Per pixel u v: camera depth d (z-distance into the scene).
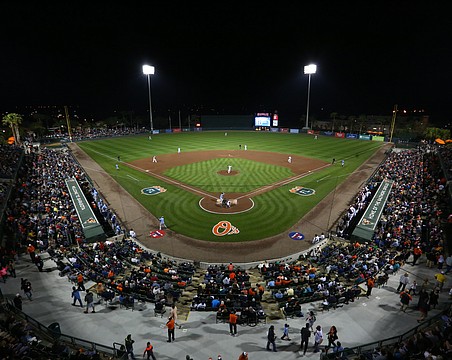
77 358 12.48
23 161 54.84
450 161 47.88
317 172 53.19
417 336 13.44
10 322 15.03
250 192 42.78
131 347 13.65
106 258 24.53
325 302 17.94
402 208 33.00
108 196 41.16
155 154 68.56
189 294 20.27
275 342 15.20
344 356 12.85
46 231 27.64
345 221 32.31
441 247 23.89
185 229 32.06
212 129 123.00
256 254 27.42
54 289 19.75
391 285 20.52
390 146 79.69
